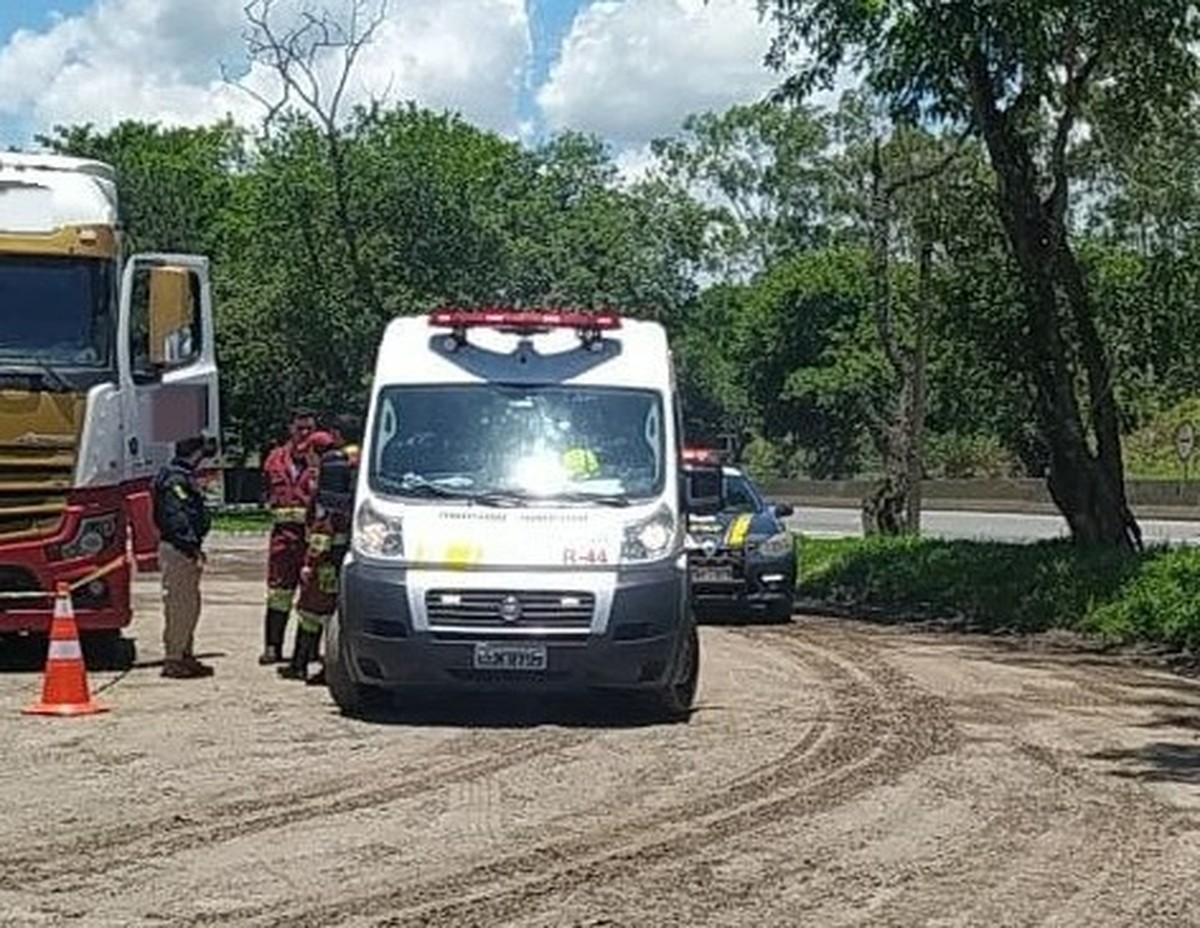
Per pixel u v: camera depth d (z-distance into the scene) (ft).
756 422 259.19
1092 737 44.04
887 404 188.55
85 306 53.16
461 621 42.73
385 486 45.14
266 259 183.01
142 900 27.53
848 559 93.30
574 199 223.71
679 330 223.71
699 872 29.66
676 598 43.80
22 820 33.14
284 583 55.88
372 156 176.24
